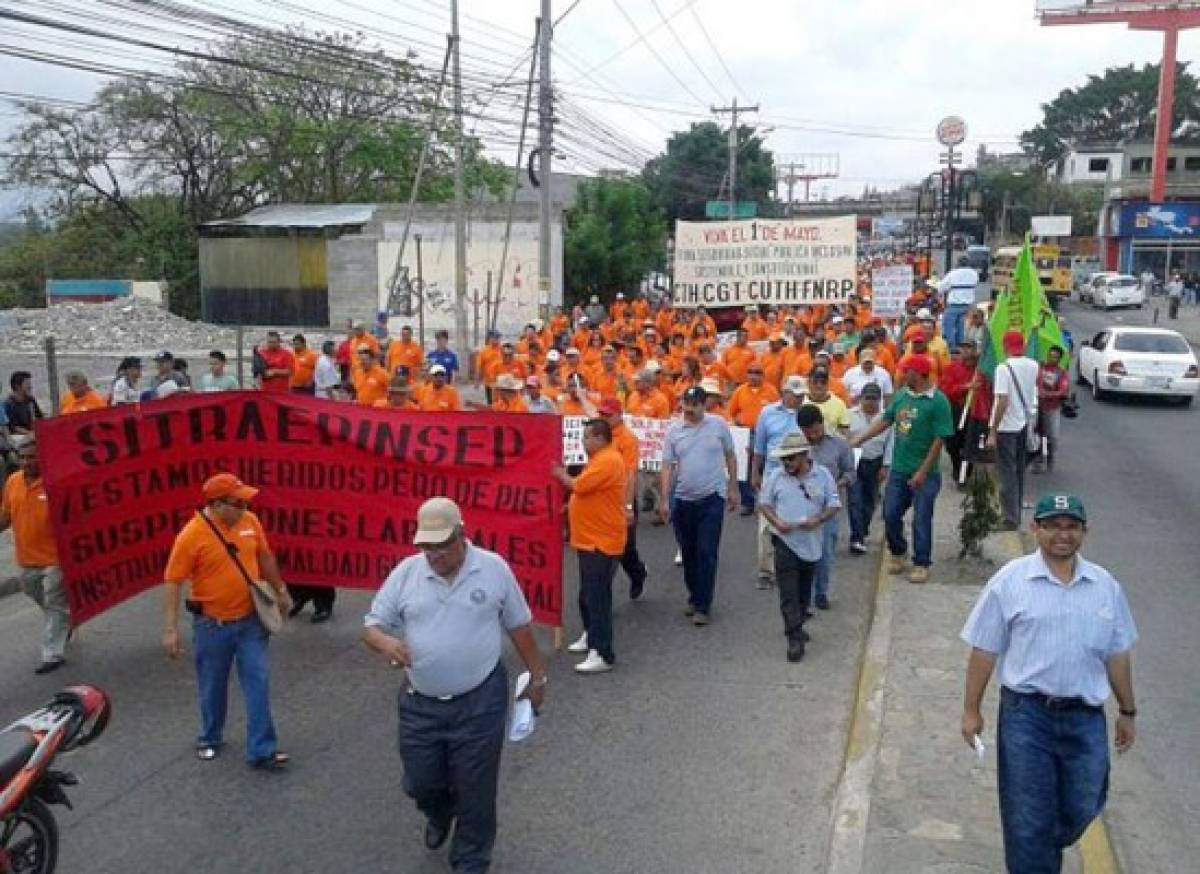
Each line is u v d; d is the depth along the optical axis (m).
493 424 9.20
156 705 8.45
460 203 29.06
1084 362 25.95
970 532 11.38
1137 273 69.38
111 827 6.48
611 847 6.18
